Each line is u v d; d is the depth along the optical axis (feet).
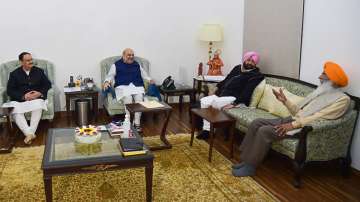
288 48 12.17
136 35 16.16
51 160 7.26
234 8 15.78
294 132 9.14
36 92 12.76
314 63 11.07
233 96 12.65
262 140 9.30
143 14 16.07
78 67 15.53
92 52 15.61
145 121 14.55
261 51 13.87
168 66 17.02
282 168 10.15
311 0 11.02
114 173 9.48
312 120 9.02
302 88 11.02
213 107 11.89
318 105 9.27
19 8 14.24
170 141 12.06
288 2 12.04
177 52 17.03
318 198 8.45
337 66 9.27
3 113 11.27
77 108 13.85
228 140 12.38
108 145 8.40
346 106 9.12
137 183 8.95
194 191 8.57
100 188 8.64
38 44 14.78
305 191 8.79
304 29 11.41
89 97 14.28
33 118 12.35
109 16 15.53
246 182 9.14
